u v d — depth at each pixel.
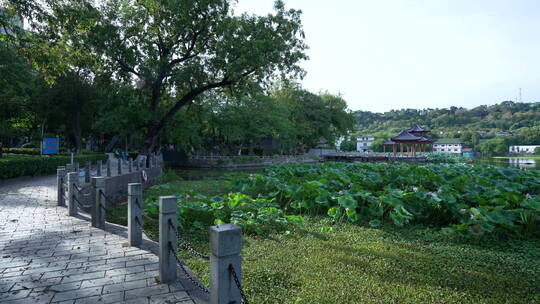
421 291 3.89
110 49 18.44
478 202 8.05
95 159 24.44
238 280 2.58
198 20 19.83
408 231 6.93
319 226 7.36
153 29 20.38
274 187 10.94
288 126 41.28
